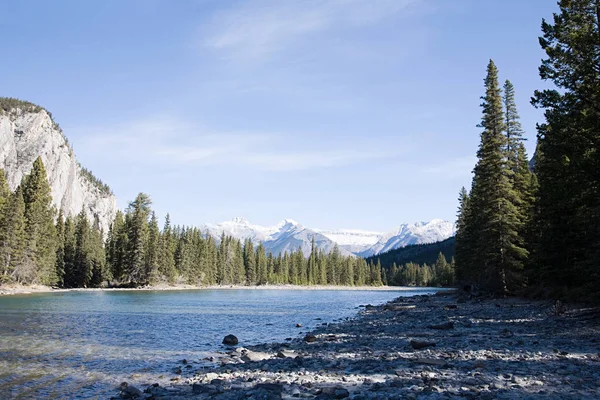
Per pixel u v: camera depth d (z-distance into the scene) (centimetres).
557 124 2402
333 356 1691
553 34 2508
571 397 891
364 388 1090
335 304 6050
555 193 2573
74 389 1316
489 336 1973
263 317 3897
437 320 2889
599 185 2259
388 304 5069
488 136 4528
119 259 11331
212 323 3319
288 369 1462
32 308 4184
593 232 3006
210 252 15500
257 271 17588
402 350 1725
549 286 3903
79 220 12506
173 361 1788
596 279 2745
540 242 3922
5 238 7756
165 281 12038
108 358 1827
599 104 2273
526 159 5166
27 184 9375
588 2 2362
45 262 9025
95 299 6038
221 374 1451
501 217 4266
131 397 1202
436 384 1066
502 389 979
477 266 5225
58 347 2058
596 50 2262
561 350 1501
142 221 10956
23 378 1444
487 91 4653
